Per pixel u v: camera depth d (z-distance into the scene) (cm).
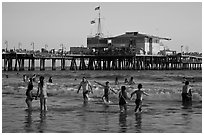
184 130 1295
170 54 11556
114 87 3130
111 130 1299
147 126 1371
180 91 2553
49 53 10188
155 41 10894
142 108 1873
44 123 1428
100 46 11050
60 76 6306
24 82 3959
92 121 1470
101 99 2311
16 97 2461
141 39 10500
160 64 11381
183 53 12356
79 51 11031
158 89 2762
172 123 1431
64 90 2764
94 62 11144
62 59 10656
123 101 1736
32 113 1698
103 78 5753
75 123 1433
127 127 1352
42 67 10156
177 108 1872
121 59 10794
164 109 1834
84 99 2225
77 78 5884
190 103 2083
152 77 5522
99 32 11562
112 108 1883
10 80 4822
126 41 10694
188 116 1602
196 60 12938
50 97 2480
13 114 1661
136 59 10612
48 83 3756
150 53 10556
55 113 1694
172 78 5288
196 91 2441
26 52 9550
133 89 2769
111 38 10962
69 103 2116
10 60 9494
